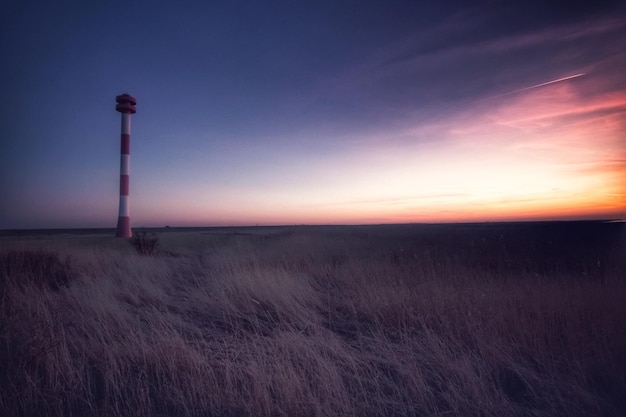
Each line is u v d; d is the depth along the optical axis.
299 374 3.69
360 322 5.93
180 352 4.13
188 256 17.42
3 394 3.18
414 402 3.28
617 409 3.09
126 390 3.47
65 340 4.39
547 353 4.07
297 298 7.09
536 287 6.41
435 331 5.08
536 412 3.06
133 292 7.98
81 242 24.19
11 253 9.21
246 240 25.28
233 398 3.23
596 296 5.64
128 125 36.38
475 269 8.70
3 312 4.98
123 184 36.06
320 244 17.53
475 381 3.44
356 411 3.13
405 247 14.46
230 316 6.28
